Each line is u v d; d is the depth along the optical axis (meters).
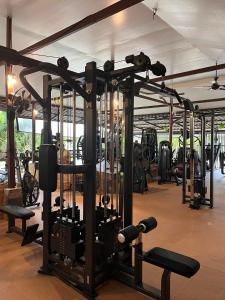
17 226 4.10
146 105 9.15
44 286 2.41
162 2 2.71
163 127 14.03
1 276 2.58
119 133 2.83
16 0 2.91
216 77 5.39
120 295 2.27
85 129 2.34
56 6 3.04
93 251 2.26
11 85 3.97
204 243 3.48
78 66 5.36
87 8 3.07
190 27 3.21
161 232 3.89
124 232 2.09
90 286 2.25
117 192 2.68
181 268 1.88
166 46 4.24
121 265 2.56
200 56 4.66
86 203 2.29
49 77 2.70
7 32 3.36
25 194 5.20
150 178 9.34
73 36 3.87
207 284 2.48
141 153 7.30
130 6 2.85
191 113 5.46
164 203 5.89
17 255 3.05
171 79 5.86
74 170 2.22
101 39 3.98
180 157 9.06
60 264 2.55
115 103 2.84
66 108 4.42
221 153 12.70
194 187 5.66
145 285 2.33
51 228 2.65
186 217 4.73
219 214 4.96
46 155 2.27
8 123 4.12
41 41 3.93
